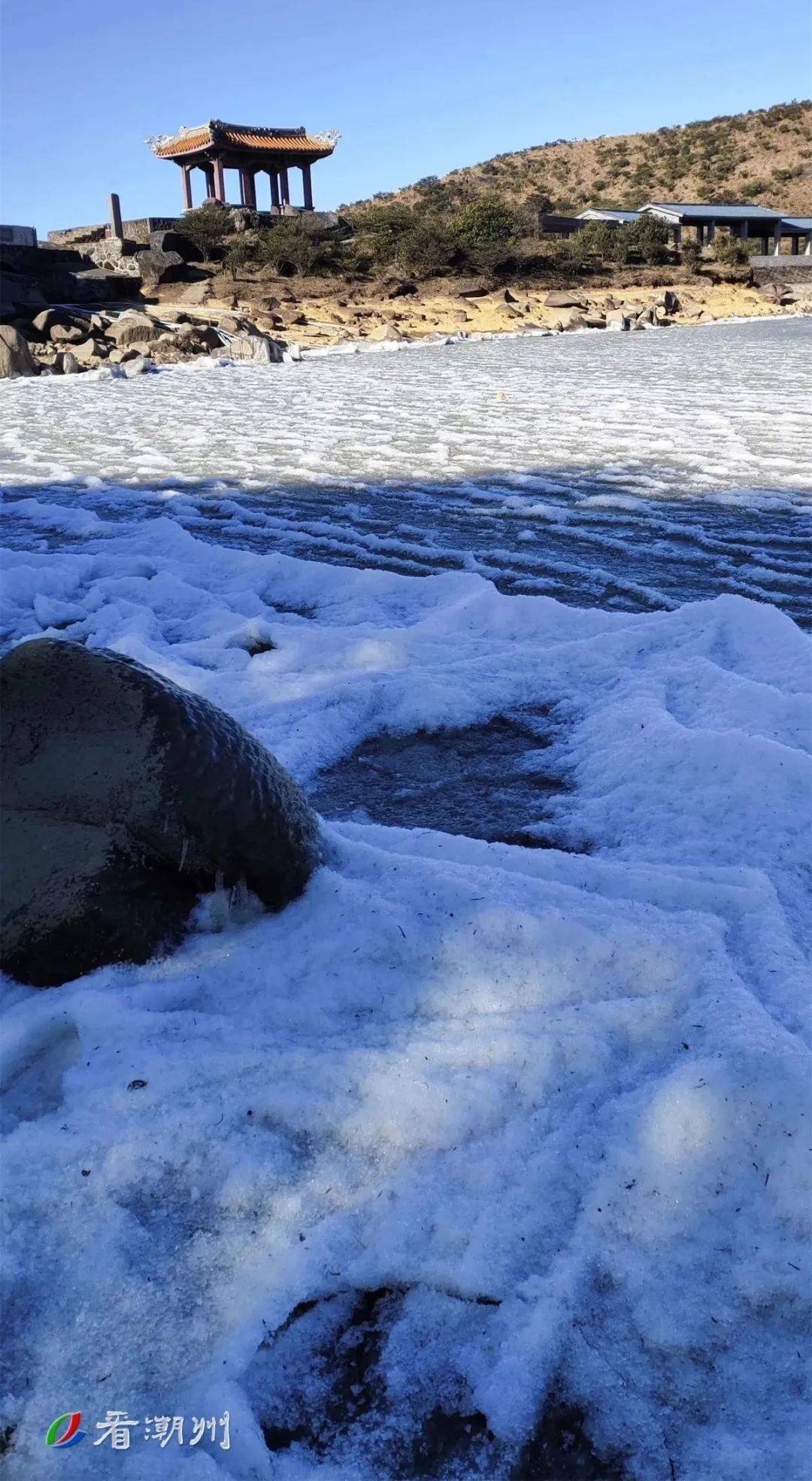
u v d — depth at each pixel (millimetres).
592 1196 1981
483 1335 1806
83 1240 1909
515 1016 2436
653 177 92000
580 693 4641
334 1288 1879
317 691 4703
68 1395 1707
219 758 2830
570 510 8641
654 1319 1799
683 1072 2146
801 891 3010
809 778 3498
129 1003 2480
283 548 7836
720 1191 1985
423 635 5395
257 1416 1727
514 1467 1654
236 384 19875
